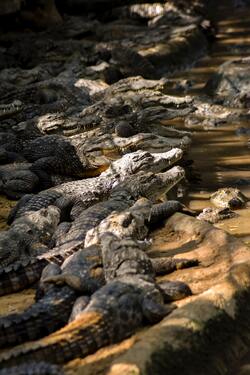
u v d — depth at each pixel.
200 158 28.44
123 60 45.38
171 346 13.15
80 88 37.34
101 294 13.97
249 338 14.59
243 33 55.44
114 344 13.48
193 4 59.69
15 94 36.72
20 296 16.44
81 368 12.72
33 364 11.58
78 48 47.62
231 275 15.62
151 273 15.59
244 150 29.31
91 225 18.83
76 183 22.23
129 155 22.97
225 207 22.50
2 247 18.00
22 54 47.84
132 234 17.58
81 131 29.17
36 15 56.28
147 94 31.88
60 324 14.27
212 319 14.18
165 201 21.17
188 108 31.12
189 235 18.58
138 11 59.97
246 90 37.56
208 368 13.32
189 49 50.50
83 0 61.34
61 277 14.83
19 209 20.92
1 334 13.69
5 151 26.67
